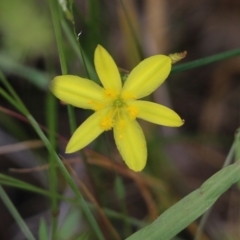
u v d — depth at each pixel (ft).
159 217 0.53
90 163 0.67
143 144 0.55
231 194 0.73
